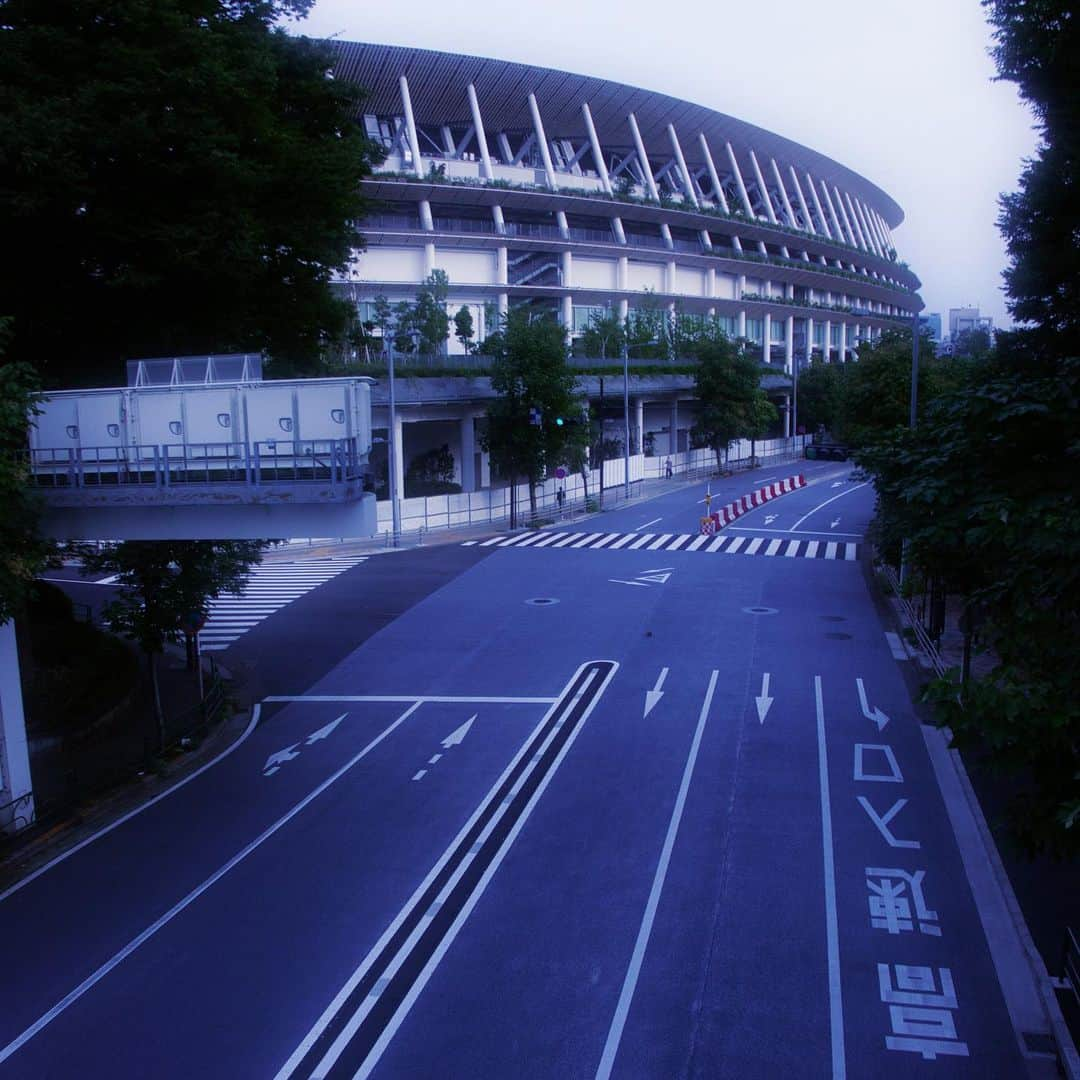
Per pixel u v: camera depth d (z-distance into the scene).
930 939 11.34
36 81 17.95
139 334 20.45
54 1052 9.59
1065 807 7.59
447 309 70.56
